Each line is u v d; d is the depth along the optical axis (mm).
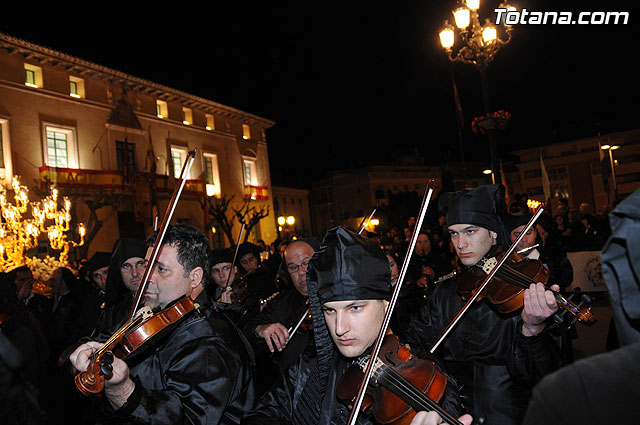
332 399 1978
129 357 2193
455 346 2824
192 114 31625
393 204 49281
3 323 3879
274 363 3650
